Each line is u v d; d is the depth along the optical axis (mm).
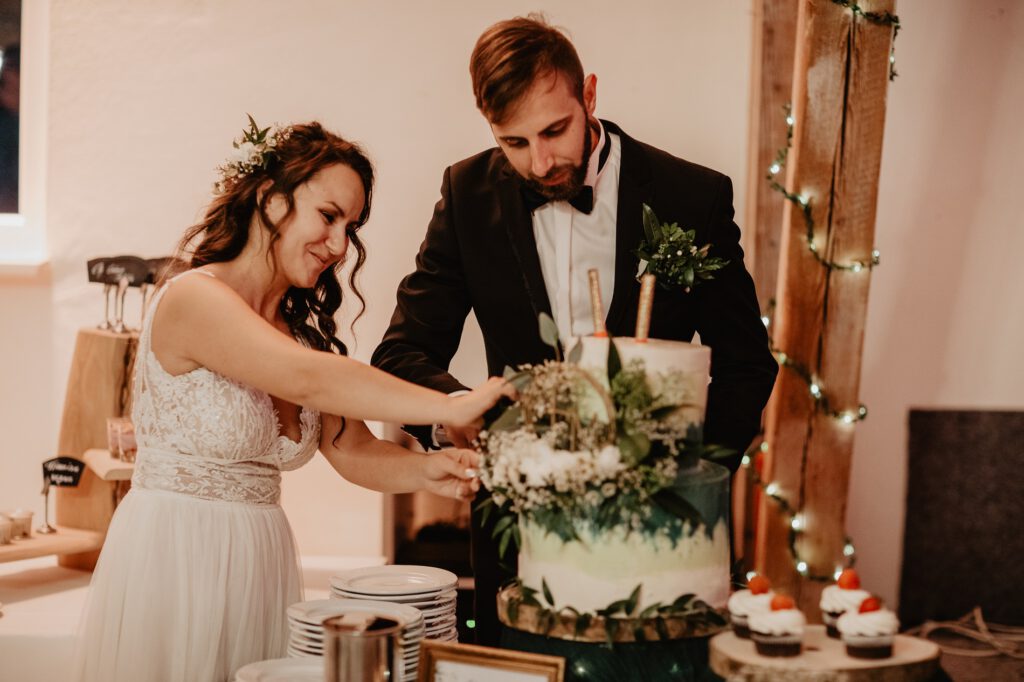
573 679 1423
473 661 1452
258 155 2023
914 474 4145
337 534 3553
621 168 2201
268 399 2070
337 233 2031
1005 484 4121
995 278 4090
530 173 1985
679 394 1456
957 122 4047
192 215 3654
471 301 2301
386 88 3637
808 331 3543
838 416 3561
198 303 1923
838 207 3471
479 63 1903
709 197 2182
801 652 1322
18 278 3664
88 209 3668
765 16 3568
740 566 1771
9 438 3707
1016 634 4004
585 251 2225
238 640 2043
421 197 3654
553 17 3637
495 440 1490
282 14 3627
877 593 4164
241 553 2053
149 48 3631
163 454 2043
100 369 3217
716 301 2174
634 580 1412
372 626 1395
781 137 3619
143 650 1982
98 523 3191
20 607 2830
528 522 1489
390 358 2221
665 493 1415
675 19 3627
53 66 3639
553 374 1447
